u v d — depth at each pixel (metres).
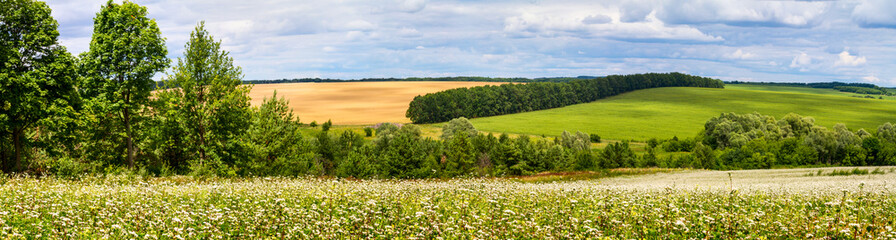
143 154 46.34
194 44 47.06
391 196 17.36
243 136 45.44
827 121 194.75
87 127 39.41
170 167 44.31
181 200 17.55
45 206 15.02
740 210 16.27
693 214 14.66
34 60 36.62
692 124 193.38
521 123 189.38
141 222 12.98
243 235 12.37
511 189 20.81
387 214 14.10
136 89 41.03
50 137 38.56
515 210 15.44
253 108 49.44
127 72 39.31
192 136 45.31
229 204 16.86
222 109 45.78
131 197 16.77
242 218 13.82
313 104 186.88
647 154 106.81
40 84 36.00
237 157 45.88
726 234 12.49
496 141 102.94
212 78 47.16
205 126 45.66
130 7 39.84
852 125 187.00
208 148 45.06
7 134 35.94
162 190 19.73
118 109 39.38
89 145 42.47
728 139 138.88
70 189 19.33
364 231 12.16
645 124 192.12
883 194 21.45
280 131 46.78
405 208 15.55
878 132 141.50
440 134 159.25
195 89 46.44
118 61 39.62
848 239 11.76
